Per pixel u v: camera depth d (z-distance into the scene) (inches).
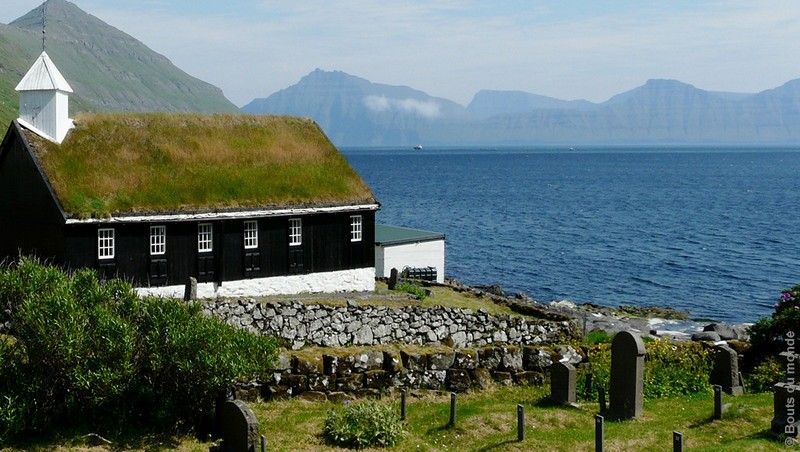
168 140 1701.5
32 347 935.0
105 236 1523.1
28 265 1042.1
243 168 1740.9
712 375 1196.5
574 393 1113.4
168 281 1587.1
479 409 1093.1
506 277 3029.0
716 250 3678.6
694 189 7800.2
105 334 957.2
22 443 935.7
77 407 976.3
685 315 2293.3
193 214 1594.5
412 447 965.2
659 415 1046.4
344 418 1007.6
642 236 4192.9
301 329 1332.4
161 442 970.7
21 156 1565.0
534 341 1477.6
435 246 2278.5
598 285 2876.5
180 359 973.8
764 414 992.2
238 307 1312.7
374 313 1379.2
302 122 1957.4
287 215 1731.1
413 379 1245.7
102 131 1642.5
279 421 1054.4
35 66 1604.3
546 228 4537.4
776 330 1295.5
